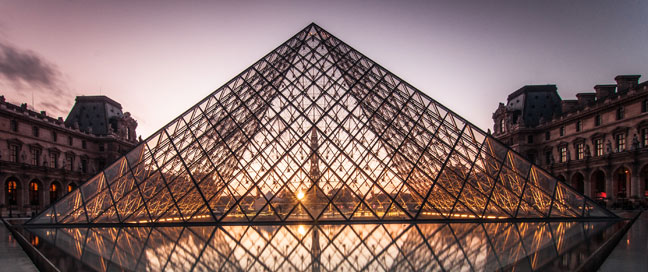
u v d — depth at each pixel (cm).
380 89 3628
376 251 1509
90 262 1342
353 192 2820
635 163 5938
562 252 1388
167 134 3325
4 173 6881
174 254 1488
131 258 1410
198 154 3259
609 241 1605
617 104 6625
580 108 7831
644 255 1382
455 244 1639
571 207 2912
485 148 3186
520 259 1290
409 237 1884
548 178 3002
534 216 2873
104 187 3014
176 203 2773
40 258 1404
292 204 3100
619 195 6469
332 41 4081
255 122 3447
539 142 9425
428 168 3275
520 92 10594
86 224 2738
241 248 1614
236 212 3281
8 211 6969
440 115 3428
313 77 3797
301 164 2944
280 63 3938
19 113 7500
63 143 8962
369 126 3306
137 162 3169
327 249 1570
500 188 2975
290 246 1656
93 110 11188
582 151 7744
